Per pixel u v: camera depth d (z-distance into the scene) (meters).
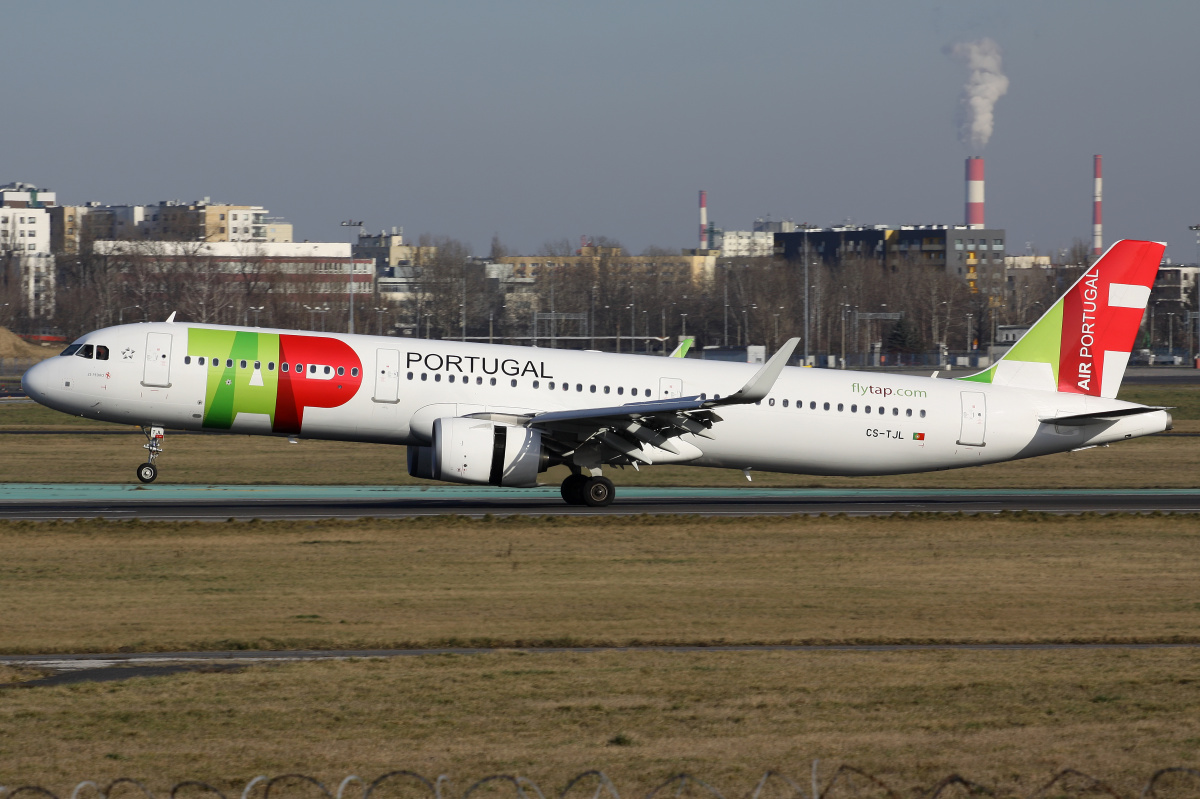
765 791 52.50
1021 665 75.19
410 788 52.44
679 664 74.81
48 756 56.25
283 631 83.69
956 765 55.97
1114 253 165.62
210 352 147.25
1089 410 165.12
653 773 54.50
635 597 97.88
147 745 57.91
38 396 147.38
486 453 143.00
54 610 89.31
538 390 151.88
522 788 52.38
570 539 127.19
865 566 114.19
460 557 115.19
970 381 165.00
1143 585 106.12
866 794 52.41
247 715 62.75
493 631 85.00
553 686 68.81
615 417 145.62
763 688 68.88
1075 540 131.75
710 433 155.62
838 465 160.50
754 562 115.38
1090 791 53.00
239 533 127.38
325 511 148.00
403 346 151.62
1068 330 166.12
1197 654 79.00
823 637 84.75
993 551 123.88
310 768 54.84
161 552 115.38
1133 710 64.88
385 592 98.12
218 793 51.66
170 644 79.12
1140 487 195.00
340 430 150.12
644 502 164.50
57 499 158.25
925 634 86.06
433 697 66.25
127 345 147.00
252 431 151.12
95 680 70.19
